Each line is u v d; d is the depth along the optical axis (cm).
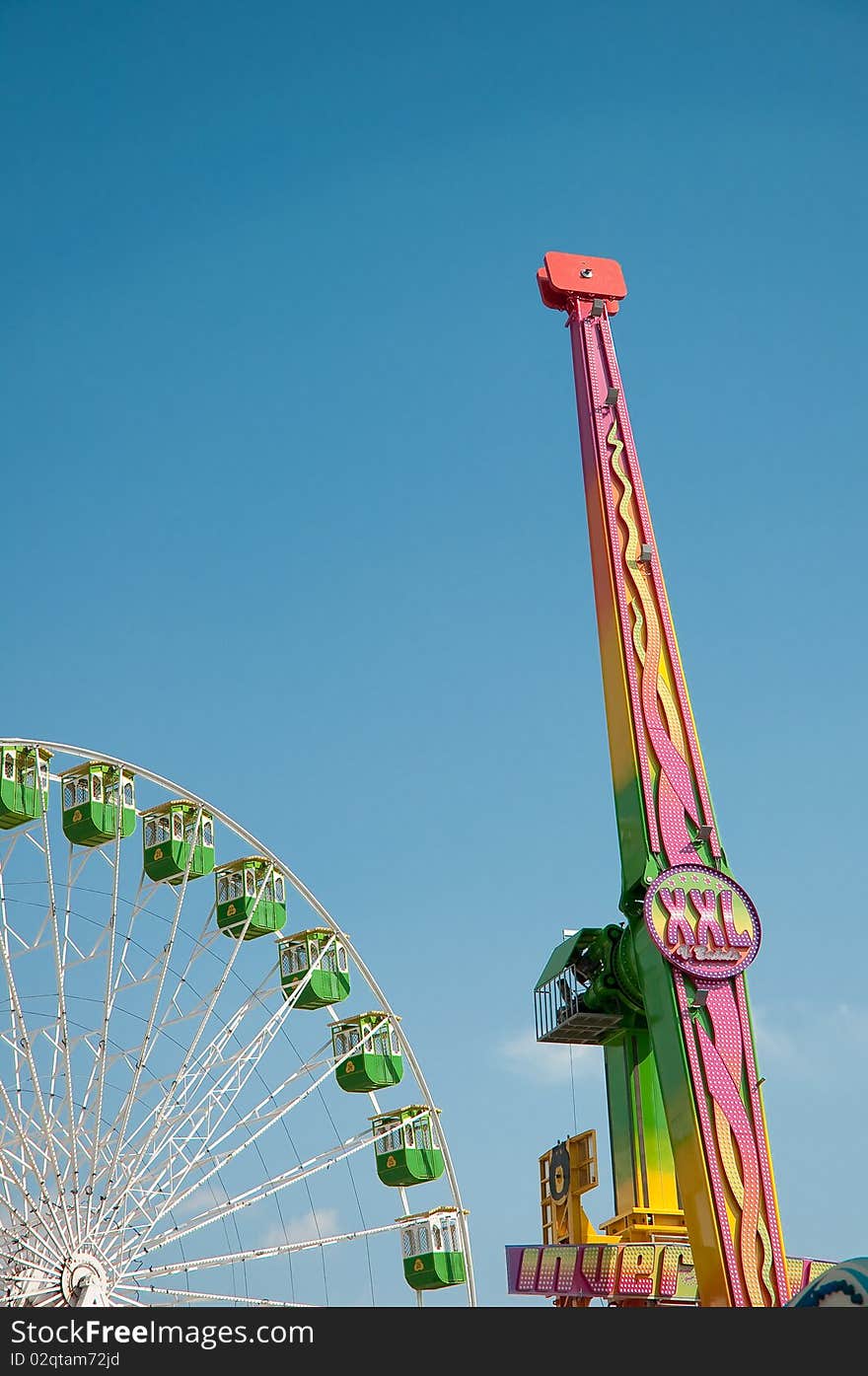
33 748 5422
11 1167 4806
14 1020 4903
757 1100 4503
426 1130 6044
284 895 6241
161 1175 5078
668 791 4975
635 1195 4984
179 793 5891
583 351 5794
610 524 5419
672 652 5234
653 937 4697
